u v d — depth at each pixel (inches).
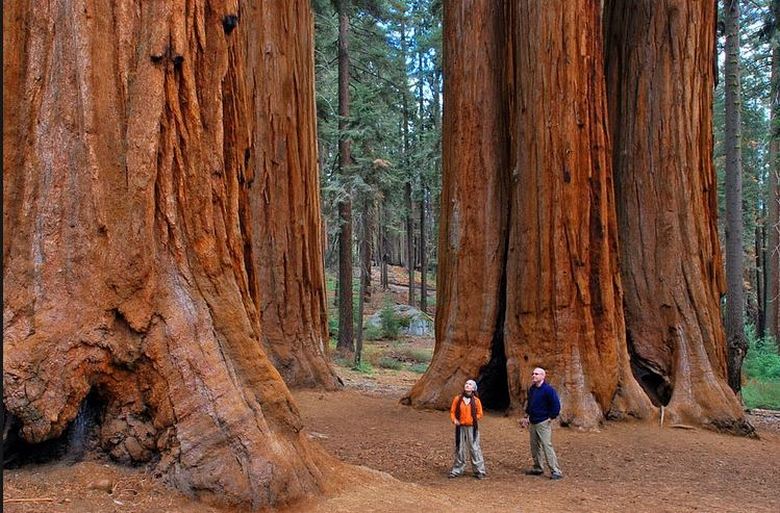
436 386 538.6
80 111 199.5
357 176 949.8
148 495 181.5
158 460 192.2
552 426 467.5
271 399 215.8
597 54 513.7
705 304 536.7
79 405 189.2
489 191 555.5
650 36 562.9
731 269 684.1
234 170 237.0
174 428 192.7
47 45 202.4
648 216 557.0
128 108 206.2
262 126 598.9
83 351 188.7
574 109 501.4
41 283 191.3
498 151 559.2
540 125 508.4
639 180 562.6
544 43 507.2
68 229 195.8
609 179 517.3
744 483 360.2
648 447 434.9
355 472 252.1
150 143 204.4
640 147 564.1
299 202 621.6
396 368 977.5
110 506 171.6
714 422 497.4
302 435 228.2
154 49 208.1
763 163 1628.9
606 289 501.0
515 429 469.4
